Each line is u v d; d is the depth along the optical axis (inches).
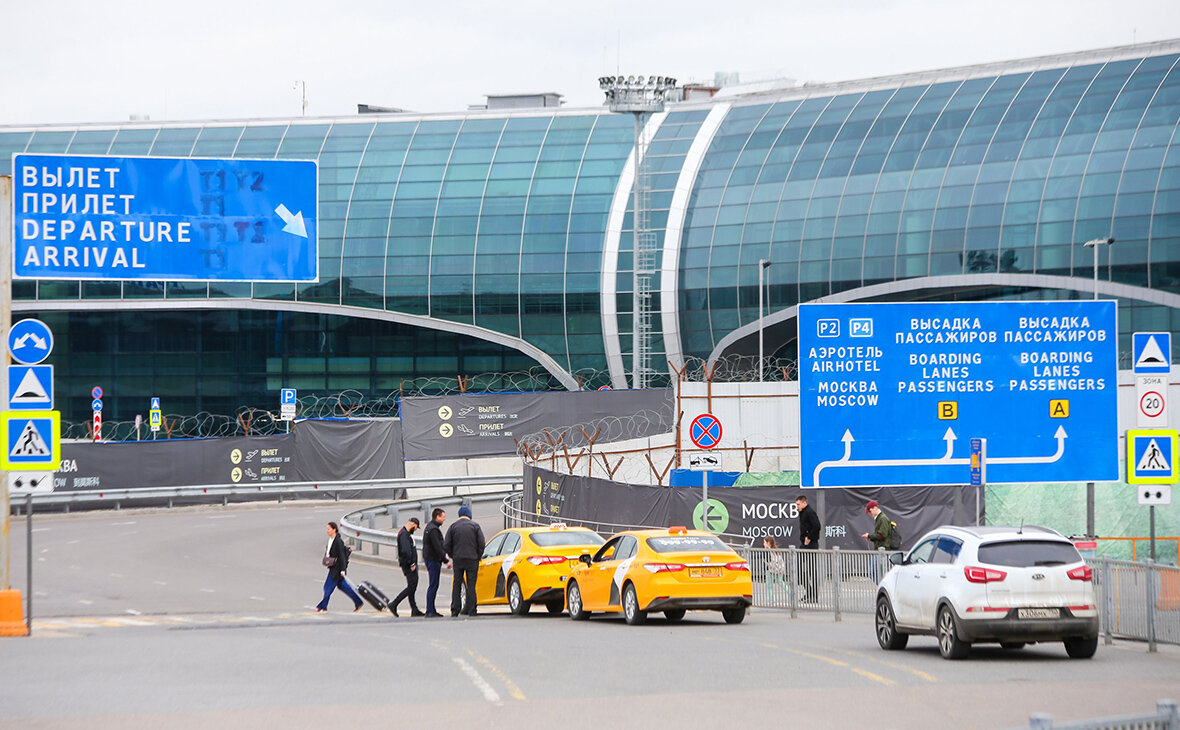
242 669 941.2
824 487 1673.2
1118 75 4018.2
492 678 886.4
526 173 4611.2
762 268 4205.2
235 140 4815.5
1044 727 428.8
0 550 1275.8
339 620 1443.2
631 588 1334.9
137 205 1454.2
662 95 4089.6
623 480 2746.1
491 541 1668.3
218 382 4793.3
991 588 986.7
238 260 1482.5
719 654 1031.6
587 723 711.1
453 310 4562.0
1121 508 1804.9
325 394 4741.6
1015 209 3909.9
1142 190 3767.2
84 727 701.3
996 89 4170.8
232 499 3208.7
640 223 4419.3
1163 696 812.6
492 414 3191.4
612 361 4475.9
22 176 1428.4
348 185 4690.0
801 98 4500.5
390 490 3272.6
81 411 4808.1
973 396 1686.8
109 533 2488.9
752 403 2608.3
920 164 4092.0
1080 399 1692.9
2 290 1275.8
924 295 4055.1
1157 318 3742.6
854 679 885.8
